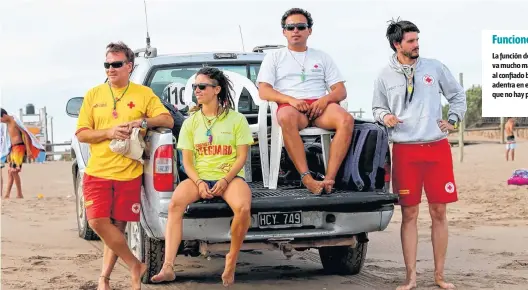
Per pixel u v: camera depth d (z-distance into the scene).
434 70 7.02
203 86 6.62
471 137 41.53
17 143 16.78
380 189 7.15
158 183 6.68
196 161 6.71
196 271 8.08
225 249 6.77
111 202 6.52
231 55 8.76
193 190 6.49
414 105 6.95
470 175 19.80
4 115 16.83
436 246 7.12
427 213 12.87
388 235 10.48
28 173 24.80
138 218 6.64
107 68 6.53
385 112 7.00
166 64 8.48
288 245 6.82
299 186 7.36
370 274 7.88
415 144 6.97
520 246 9.45
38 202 15.84
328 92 7.54
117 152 6.41
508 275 7.69
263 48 9.40
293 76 7.40
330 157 6.93
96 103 6.59
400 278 7.62
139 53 9.27
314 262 8.66
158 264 7.28
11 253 9.32
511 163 24.03
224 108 6.73
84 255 9.16
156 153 6.71
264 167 7.20
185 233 6.59
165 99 8.26
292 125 6.89
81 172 9.76
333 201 6.72
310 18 7.46
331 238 7.01
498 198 14.59
